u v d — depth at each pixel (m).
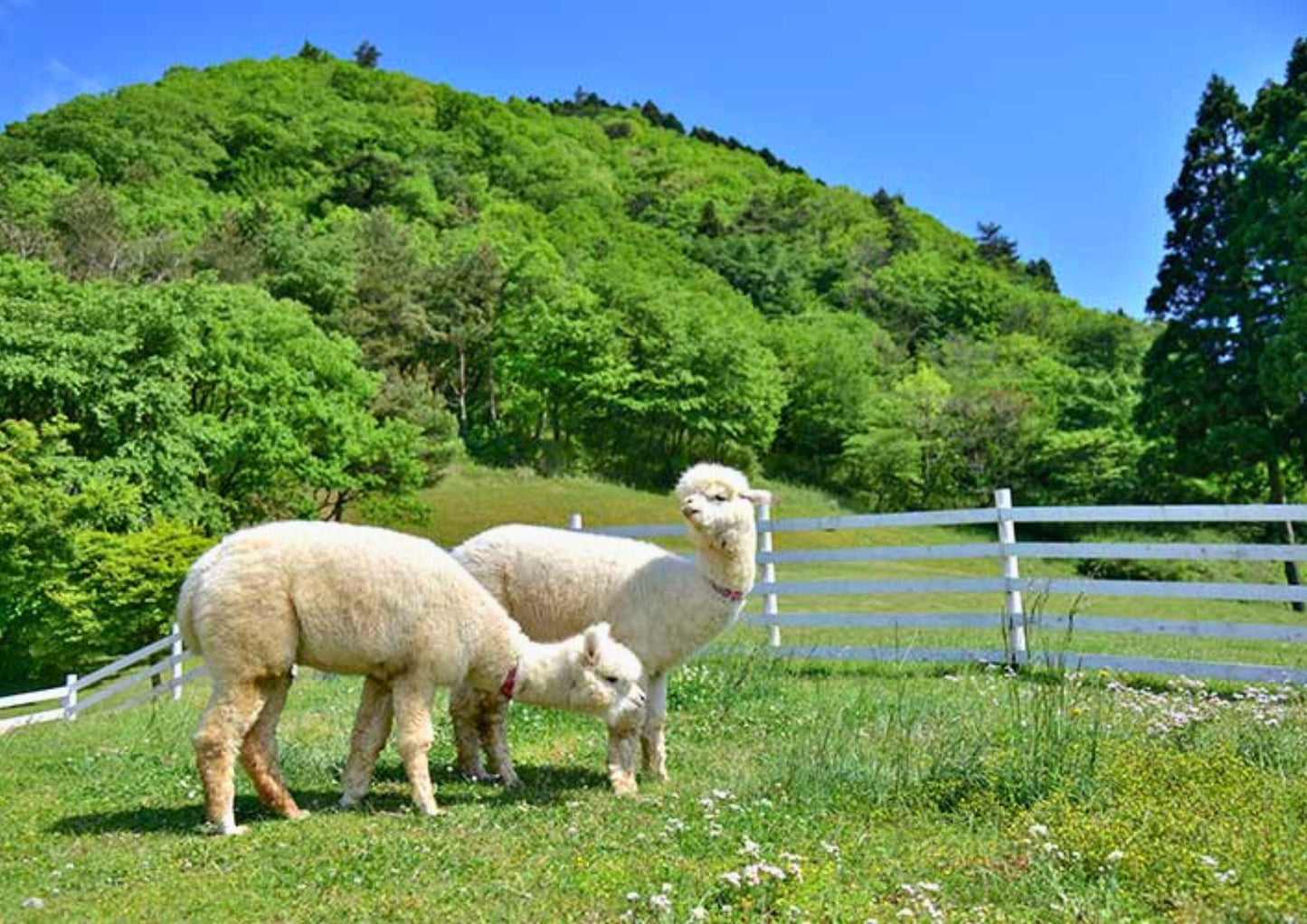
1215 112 35.12
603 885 4.59
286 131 105.06
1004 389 59.47
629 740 6.48
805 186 156.12
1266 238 30.94
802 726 7.81
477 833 5.53
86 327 28.33
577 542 7.21
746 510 6.83
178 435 28.14
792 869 4.45
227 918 4.39
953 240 151.12
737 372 65.38
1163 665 9.65
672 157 164.50
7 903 4.62
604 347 64.25
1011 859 4.76
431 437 47.88
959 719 7.34
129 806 6.55
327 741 8.26
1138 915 4.02
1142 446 49.75
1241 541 40.53
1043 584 10.45
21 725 14.55
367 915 4.37
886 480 62.78
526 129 145.50
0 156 80.81
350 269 61.50
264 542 5.87
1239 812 4.94
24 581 21.64
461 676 6.30
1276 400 30.36
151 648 16.50
